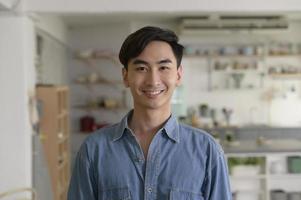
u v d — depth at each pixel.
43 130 4.29
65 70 6.77
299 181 4.66
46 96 4.29
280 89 7.11
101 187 1.28
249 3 3.85
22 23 3.77
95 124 6.94
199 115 7.04
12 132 3.80
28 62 3.93
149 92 1.24
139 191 1.25
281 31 6.54
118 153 1.29
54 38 5.62
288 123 7.11
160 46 1.22
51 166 4.33
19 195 3.80
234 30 6.48
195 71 7.12
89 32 6.94
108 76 6.93
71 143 6.93
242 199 4.55
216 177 1.28
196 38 7.03
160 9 3.82
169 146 1.28
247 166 4.50
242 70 6.95
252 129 6.73
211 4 3.84
